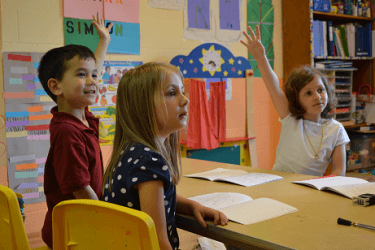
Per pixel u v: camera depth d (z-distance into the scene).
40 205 2.11
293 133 1.74
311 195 1.08
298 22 3.12
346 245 0.69
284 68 3.28
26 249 0.75
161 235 0.72
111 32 2.32
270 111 3.21
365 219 0.85
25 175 2.06
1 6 1.95
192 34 2.73
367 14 3.57
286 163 1.74
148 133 0.82
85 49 1.27
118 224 0.53
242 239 0.77
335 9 3.31
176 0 2.63
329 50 3.24
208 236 0.87
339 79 3.37
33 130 2.08
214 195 1.09
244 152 3.03
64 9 2.14
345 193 1.06
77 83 1.21
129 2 2.39
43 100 2.10
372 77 3.60
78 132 1.13
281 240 0.73
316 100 1.66
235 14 2.96
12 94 2.00
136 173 0.73
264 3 3.13
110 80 2.34
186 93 2.65
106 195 0.81
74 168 1.07
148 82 0.81
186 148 2.68
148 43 2.51
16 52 2.00
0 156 1.98
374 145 3.62
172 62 2.62
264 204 0.96
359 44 3.50
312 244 0.70
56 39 2.13
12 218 0.74
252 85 3.04
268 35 3.16
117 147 0.85
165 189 0.77
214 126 2.80
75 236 0.59
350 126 3.42
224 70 2.89
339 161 1.67
